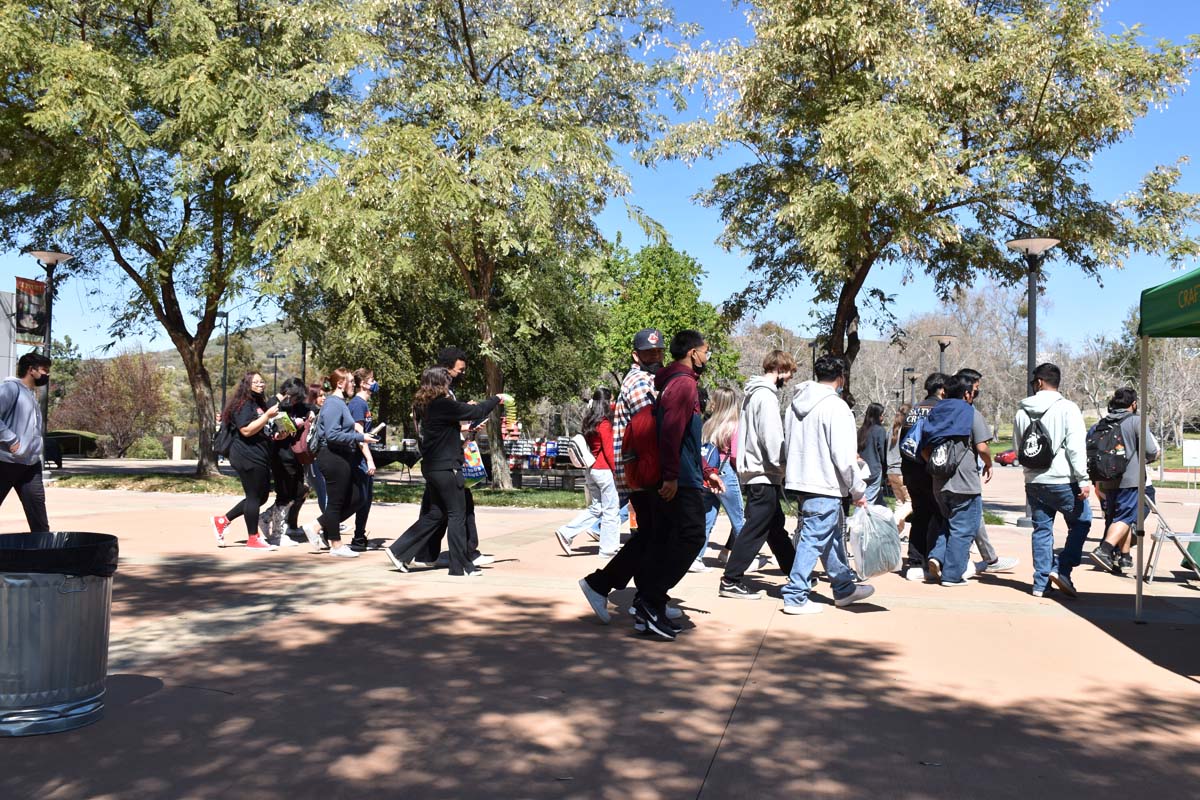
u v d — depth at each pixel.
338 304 30.31
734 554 7.68
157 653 5.46
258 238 18.58
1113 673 5.30
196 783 3.49
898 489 10.90
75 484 20.97
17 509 14.45
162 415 59.41
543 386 38.19
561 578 8.41
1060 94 18.05
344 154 19.48
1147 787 3.57
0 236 22.34
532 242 18.42
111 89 19.14
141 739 3.98
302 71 19.61
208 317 22.30
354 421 9.83
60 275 22.66
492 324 22.05
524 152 18.19
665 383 6.23
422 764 3.73
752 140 20.17
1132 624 6.70
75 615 4.07
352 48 18.53
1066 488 7.67
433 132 18.06
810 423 6.94
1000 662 5.53
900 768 3.75
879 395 62.22
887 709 4.55
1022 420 7.87
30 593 3.96
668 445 5.85
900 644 5.98
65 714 4.07
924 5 18.59
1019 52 17.53
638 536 6.41
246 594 7.41
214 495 19.05
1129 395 9.62
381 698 4.62
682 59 19.41
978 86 18.11
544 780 3.59
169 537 11.09
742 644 5.93
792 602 6.95
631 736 4.11
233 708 4.43
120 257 21.91
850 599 7.08
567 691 4.79
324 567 8.93
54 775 3.55
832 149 17.45
